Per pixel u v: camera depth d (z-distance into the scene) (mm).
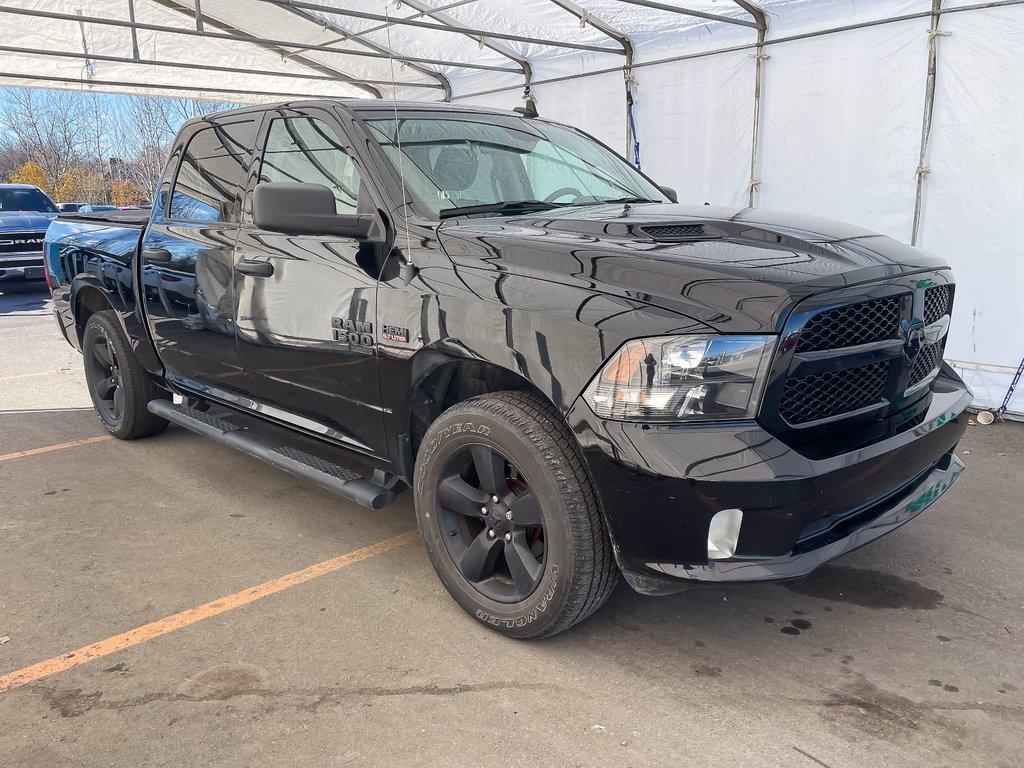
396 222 2904
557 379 2340
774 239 2572
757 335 2139
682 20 6844
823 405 2311
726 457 2139
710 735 2217
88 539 3570
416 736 2219
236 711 2336
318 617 2879
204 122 4090
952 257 5613
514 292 2490
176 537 3588
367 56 9109
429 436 2775
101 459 4711
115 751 2170
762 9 6262
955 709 2322
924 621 2834
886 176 5871
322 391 3219
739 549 2232
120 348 4742
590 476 2309
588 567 2428
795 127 6344
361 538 3578
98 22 6977
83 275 4797
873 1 5707
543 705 2357
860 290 2309
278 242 3355
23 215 13266
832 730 2234
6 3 7898
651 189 3928
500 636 2744
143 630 2793
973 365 5559
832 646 2678
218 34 7574
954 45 5375
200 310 3822
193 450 4859
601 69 7789
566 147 3818
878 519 2549
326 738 2213
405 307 2775
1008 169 5266
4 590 3098
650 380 2184
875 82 5812
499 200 3236
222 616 2889
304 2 7098
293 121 3473
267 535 3609
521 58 8461
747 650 2658
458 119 3500
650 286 2283
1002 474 4297
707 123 6973
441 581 2943
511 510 2594
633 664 2576
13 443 5070
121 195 31641
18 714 2332
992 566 3238
